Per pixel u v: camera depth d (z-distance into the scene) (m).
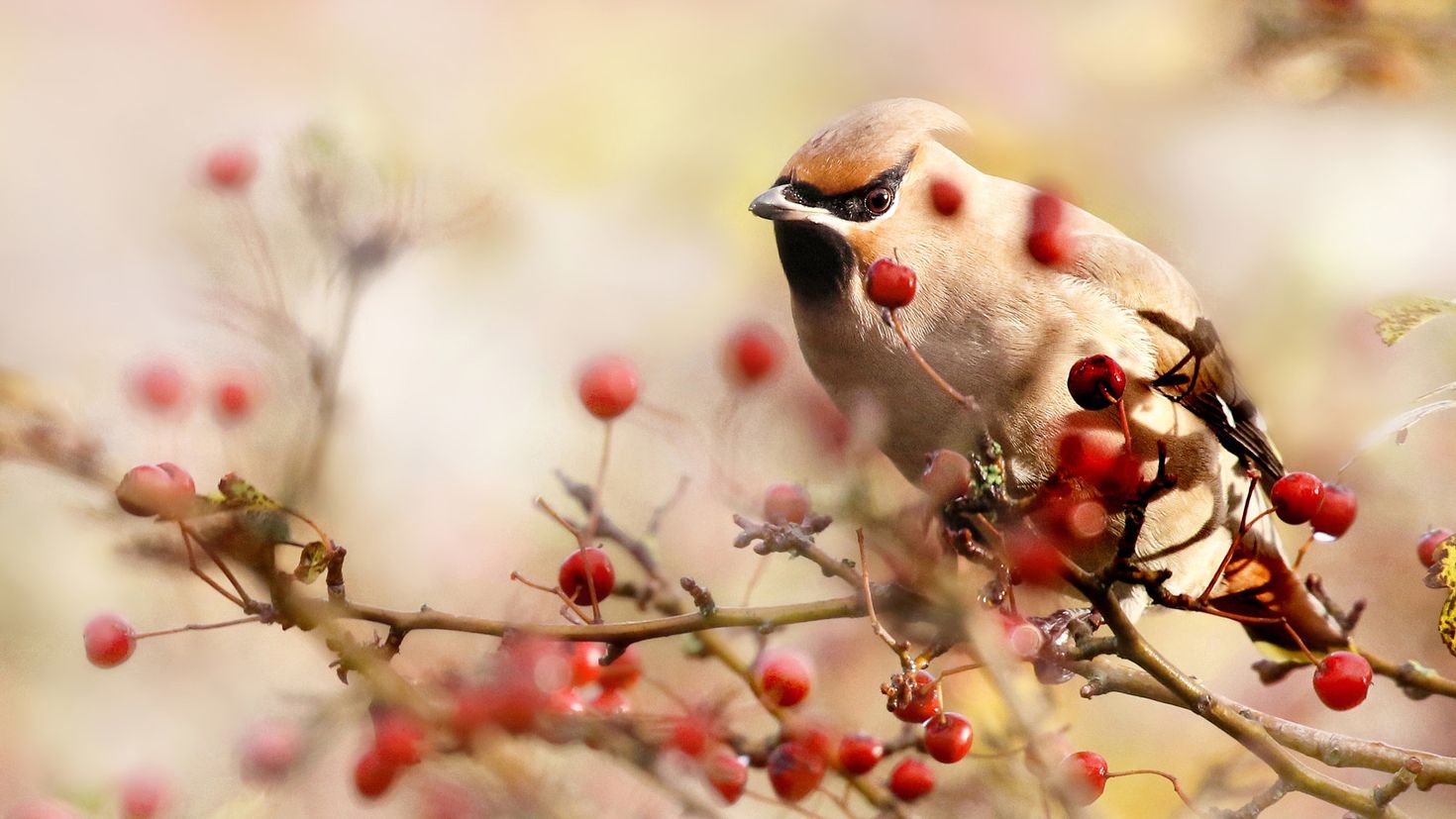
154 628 10.68
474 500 12.08
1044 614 9.63
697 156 14.70
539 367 13.02
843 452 6.61
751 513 7.01
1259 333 12.05
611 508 10.77
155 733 10.30
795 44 14.68
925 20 14.05
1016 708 6.89
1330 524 7.48
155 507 6.07
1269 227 12.50
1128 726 10.83
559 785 7.13
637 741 7.26
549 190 14.38
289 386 7.93
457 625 6.65
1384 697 11.46
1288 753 7.05
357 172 8.97
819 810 8.62
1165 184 13.00
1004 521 6.89
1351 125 12.99
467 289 13.17
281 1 15.06
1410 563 11.52
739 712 8.12
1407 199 12.55
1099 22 13.62
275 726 7.02
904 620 7.08
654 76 14.65
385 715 6.80
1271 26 13.24
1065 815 7.33
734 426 7.09
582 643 7.57
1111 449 7.13
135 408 7.68
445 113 14.41
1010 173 13.45
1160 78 13.36
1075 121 13.57
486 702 6.68
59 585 10.34
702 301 13.93
